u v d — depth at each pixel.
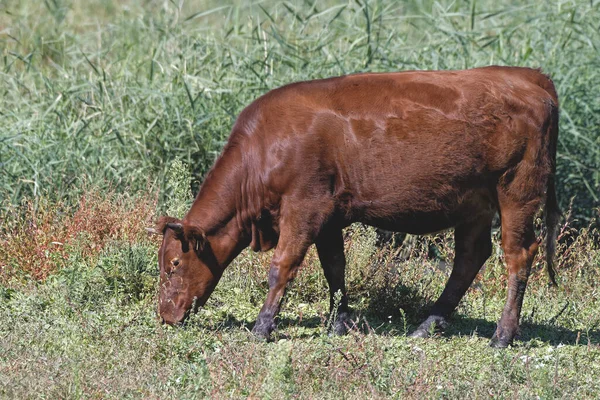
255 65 35.94
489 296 28.16
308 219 22.41
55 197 31.27
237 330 22.55
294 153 22.17
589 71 35.31
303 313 25.56
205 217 23.11
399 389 18.81
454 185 22.44
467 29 40.25
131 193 31.89
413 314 25.73
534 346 23.17
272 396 17.97
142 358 20.55
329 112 22.30
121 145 33.62
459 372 20.25
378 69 34.69
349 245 27.84
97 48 42.72
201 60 36.50
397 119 22.12
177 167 29.00
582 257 29.20
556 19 37.31
